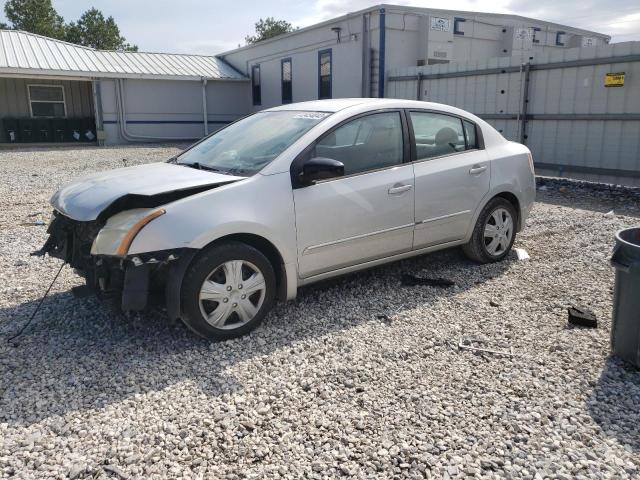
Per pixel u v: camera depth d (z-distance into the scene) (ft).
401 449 8.95
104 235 11.97
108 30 185.47
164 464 8.63
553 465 8.53
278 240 13.25
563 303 15.16
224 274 12.67
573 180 36.04
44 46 78.02
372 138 15.20
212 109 82.99
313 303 15.14
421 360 11.93
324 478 8.31
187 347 12.60
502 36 56.95
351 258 14.84
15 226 25.14
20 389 10.80
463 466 8.55
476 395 10.53
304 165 13.29
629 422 9.66
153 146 73.26
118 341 12.92
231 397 10.49
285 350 12.38
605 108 33.27
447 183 16.44
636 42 31.14
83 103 80.28
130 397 10.50
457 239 17.37
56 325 13.83
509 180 18.17
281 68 72.02
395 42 51.42
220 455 8.84
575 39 62.18
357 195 14.52
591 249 20.61
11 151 65.31
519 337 13.05
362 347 12.53
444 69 44.37
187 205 12.25
